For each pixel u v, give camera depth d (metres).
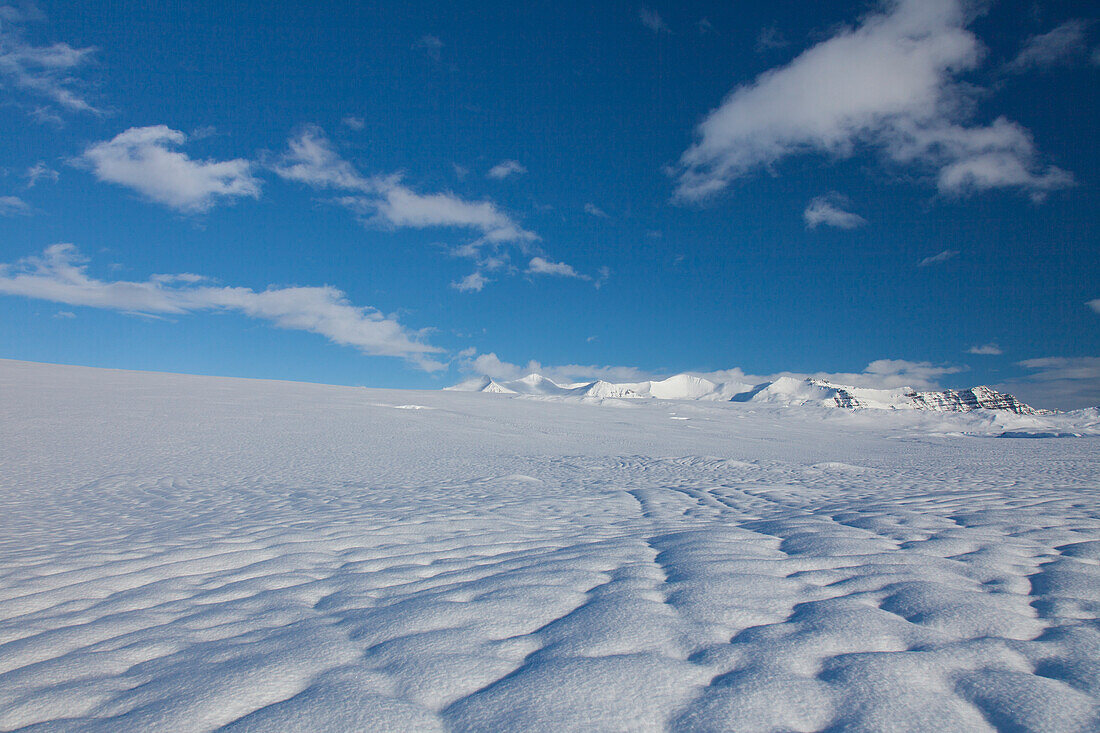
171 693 1.62
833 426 32.62
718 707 1.43
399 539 4.14
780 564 2.84
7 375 27.81
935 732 1.31
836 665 1.64
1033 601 2.21
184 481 10.04
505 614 2.18
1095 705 1.40
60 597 2.83
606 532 4.28
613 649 1.79
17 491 8.68
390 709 1.47
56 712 1.55
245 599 2.64
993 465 12.85
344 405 27.19
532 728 1.35
